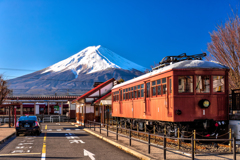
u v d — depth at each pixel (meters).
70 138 20.23
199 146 13.30
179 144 12.90
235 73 20.56
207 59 22.55
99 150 13.91
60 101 70.00
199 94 14.54
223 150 12.31
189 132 14.51
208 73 14.66
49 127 35.41
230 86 20.94
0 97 48.44
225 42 20.62
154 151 12.30
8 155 12.47
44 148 14.74
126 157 11.83
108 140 17.52
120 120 26.12
